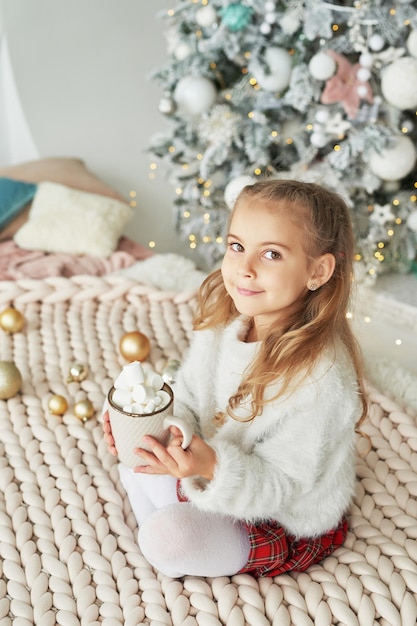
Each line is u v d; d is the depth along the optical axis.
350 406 1.05
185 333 1.72
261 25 1.86
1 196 2.16
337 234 1.05
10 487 1.27
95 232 2.10
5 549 1.15
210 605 1.06
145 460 1.00
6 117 2.51
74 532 1.20
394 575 1.10
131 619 1.04
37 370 1.57
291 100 1.84
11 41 2.36
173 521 1.05
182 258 2.10
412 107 1.80
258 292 1.00
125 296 1.84
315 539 1.13
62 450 1.36
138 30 2.48
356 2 1.74
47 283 1.85
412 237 2.06
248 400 1.07
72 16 2.38
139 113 2.59
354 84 1.82
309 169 1.99
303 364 1.01
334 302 1.05
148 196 2.64
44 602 1.07
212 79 2.09
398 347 1.91
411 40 1.71
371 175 1.92
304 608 1.06
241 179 1.93
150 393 0.97
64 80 2.47
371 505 1.25
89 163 2.61
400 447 1.37
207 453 0.99
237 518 1.08
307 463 1.03
